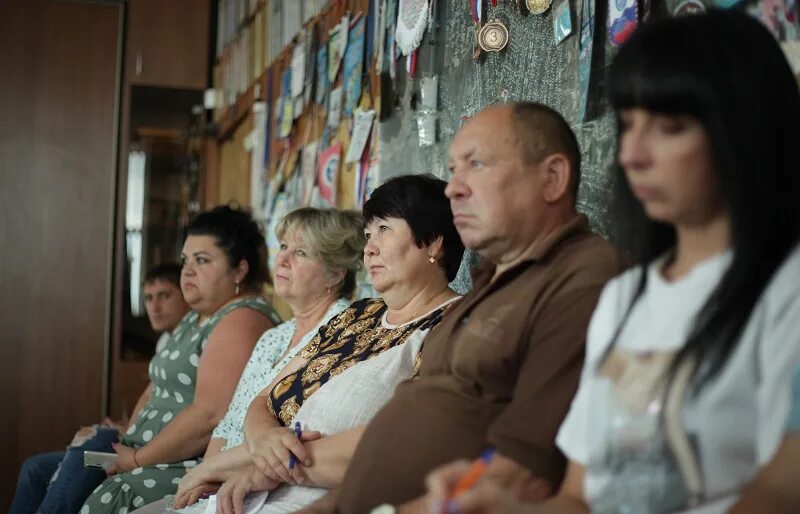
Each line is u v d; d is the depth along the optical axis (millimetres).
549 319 1355
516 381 1416
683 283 1006
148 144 5828
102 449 3258
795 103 959
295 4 4348
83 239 5664
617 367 1033
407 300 2023
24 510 3451
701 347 949
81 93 5719
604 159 1787
